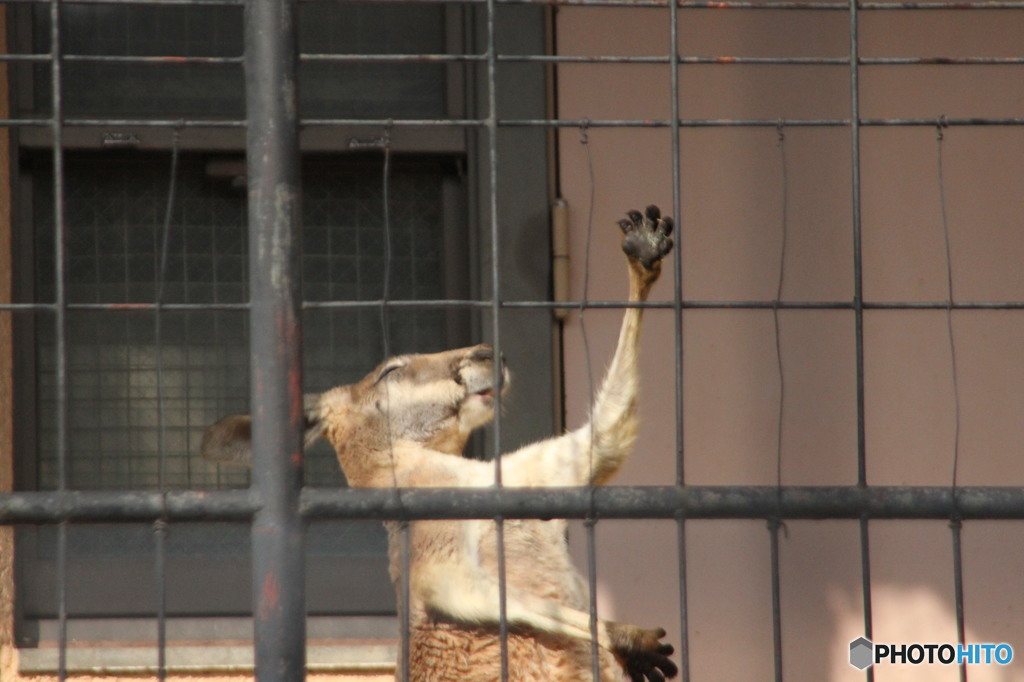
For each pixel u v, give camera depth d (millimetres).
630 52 10562
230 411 10484
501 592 5938
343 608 10188
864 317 10570
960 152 10734
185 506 5840
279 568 5840
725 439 10406
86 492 5852
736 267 10531
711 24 10656
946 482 10461
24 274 10227
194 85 10422
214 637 10133
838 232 10602
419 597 7930
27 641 9992
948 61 6098
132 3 5957
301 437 5945
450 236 10562
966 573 10352
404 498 5922
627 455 8039
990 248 10656
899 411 10523
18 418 10148
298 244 5973
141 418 10414
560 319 10219
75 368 10391
